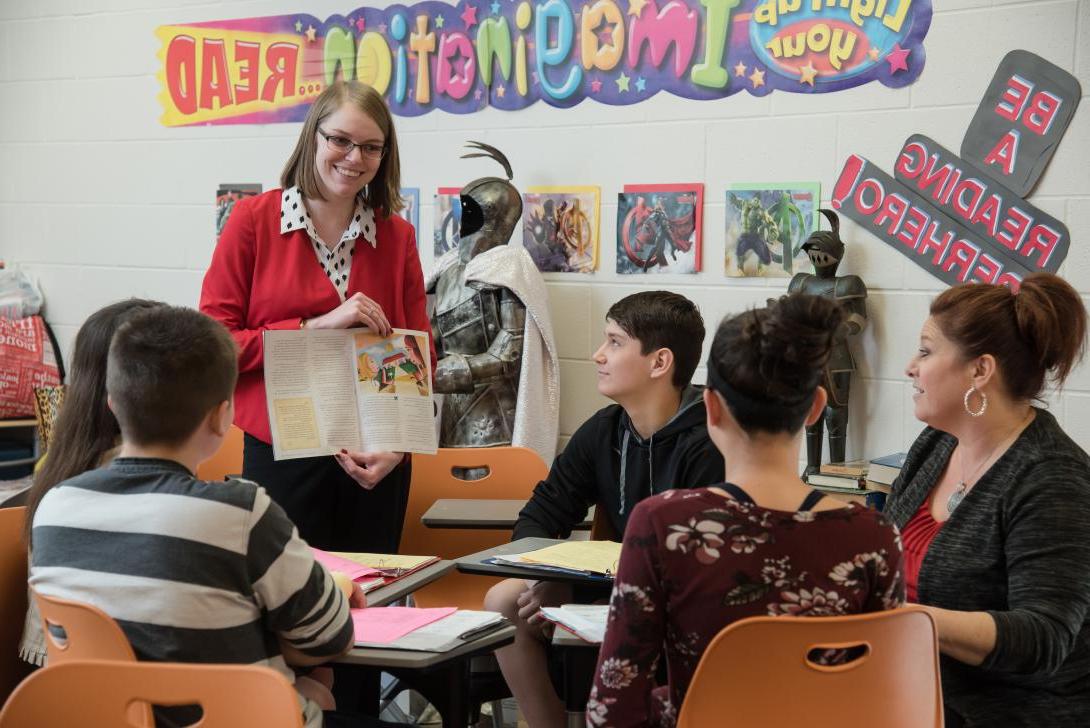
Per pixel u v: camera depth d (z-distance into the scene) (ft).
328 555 6.63
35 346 14.29
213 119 13.60
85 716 4.19
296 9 13.03
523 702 7.38
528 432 11.18
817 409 4.58
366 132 7.57
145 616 4.60
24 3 14.57
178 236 13.94
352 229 8.04
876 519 4.46
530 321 11.27
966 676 5.66
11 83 14.76
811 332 4.31
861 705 4.35
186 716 4.83
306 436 7.41
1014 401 5.76
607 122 11.64
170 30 13.75
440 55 12.40
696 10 11.12
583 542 6.74
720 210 11.20
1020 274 9.97
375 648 5.16
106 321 5.60
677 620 4.39
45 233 14.79
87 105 14.34
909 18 10.27
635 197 11.57
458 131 12.39
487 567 6.20
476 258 11.36
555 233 11.97
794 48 10.75
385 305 8.27
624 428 7.57
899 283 10.49
